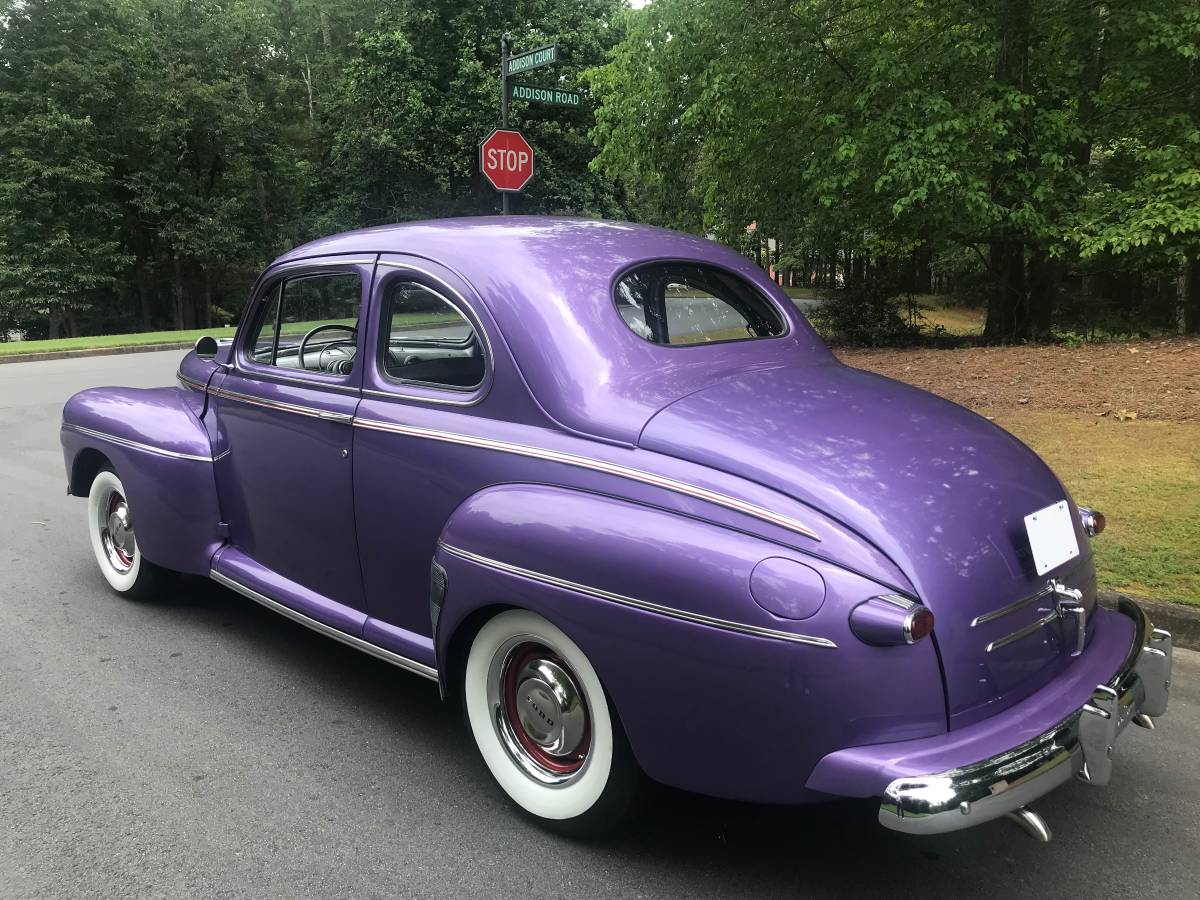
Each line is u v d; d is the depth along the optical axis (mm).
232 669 3742
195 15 32594
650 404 2447
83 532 5762
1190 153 9938
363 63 28422
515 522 2389
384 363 3027
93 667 3758
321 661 3838
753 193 12828
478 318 2707
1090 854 2504
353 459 3021
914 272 14797
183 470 3854
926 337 13203
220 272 35938
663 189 14133
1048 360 9180
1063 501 2500
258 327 3699
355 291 3205
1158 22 9570
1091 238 9797
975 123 9773
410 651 2902
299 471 3297
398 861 2469
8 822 2656
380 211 31125
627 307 2779
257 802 2768
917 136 9781
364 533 3033
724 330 3072
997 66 10484
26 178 28609
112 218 31000
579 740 2484
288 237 35438
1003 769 1910
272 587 3506
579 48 27344
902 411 2590
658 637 2111
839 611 1926
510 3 28266
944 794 1836
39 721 3289
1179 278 12891
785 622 1945
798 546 2027
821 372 2914
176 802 2766
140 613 4383
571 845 2539
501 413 2613
